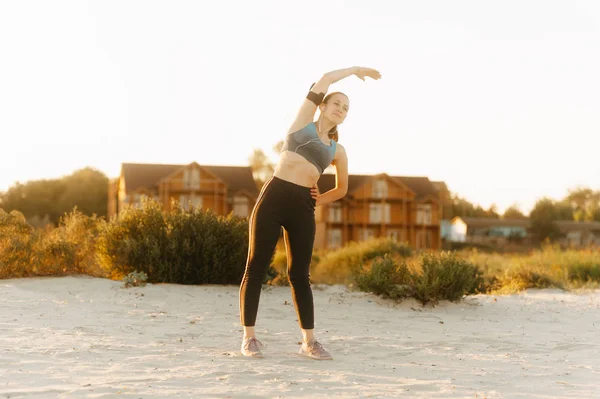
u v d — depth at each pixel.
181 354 5.70
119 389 4.26
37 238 12.75
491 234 80.75
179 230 12.27
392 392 4.44
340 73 5.85
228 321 8.19
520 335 7.71
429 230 52.38
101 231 12.87
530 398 4.34
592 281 18.00
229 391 4.30
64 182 73.38
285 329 7.69
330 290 12.14
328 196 6.26
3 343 5.91
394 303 10.60
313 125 5.85
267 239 5.84
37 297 9.61
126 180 47.22
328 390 4.45
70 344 5.96
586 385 4.81
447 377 5.07
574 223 84.44
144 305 9.41
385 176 50.97
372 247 26.58
